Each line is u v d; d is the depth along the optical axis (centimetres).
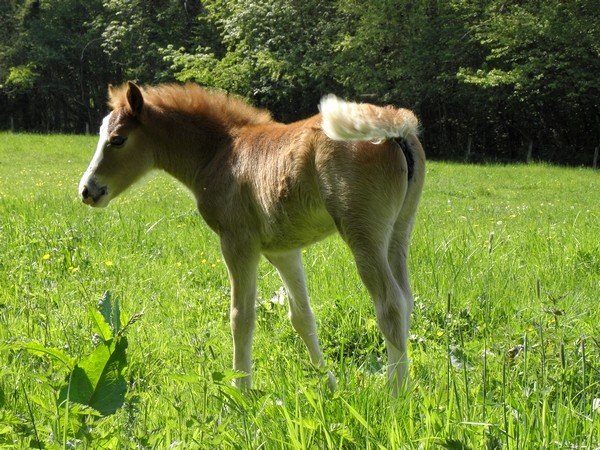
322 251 801
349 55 3341
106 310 334
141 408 373
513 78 2919
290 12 3459
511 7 3112
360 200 412
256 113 527
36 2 4788
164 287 695
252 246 475
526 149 3372
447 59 3192
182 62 3691
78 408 282
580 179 2227
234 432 322
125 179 543
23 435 280
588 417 315
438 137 3550
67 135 3572
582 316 531
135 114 534
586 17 2958
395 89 3350
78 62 4681
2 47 4688
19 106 4866
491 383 375
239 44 3634
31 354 466
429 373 404
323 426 297
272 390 378
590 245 783
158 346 508
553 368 388
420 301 586
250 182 470
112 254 803
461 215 1331
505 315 563
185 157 531
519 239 878
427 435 292
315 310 591
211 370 450
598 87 2909
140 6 4400
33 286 657
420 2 3253
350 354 528
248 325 464
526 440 286
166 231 962
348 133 395
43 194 1373
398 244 436
